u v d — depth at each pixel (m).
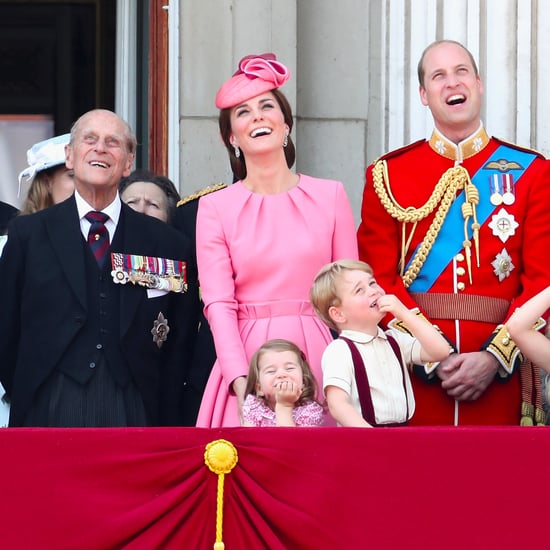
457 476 18.41
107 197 22.70
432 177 22.81
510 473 18.41
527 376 22.19
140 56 31.95
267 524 18.36
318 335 21.38
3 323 22.22
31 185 25.36
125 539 18.25
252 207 21.75
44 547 18.19
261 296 21.45
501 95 28.19
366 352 20.55
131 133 23.00
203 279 21.64
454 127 22.84
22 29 37.34
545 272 22.11
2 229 27.16
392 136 28.86
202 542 18.33
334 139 29.16
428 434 18.45
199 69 28.97
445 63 22.83
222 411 21.17
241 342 21.19
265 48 28.94
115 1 36.66
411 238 22.62
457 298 22.22
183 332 22.84
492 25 28.28
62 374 21.83
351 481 18.39
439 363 21.75
